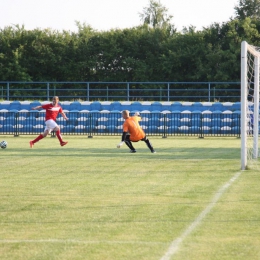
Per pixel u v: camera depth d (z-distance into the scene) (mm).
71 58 91125
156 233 12180
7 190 18062
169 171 23422
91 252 10734
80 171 23422
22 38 90562
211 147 38719
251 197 16625
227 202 15812
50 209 14883
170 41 91250
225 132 59656
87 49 91250
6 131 56406
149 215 14055
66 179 20797
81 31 95500
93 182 19984
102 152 33531
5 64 87562
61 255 10562
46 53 89375
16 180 20500
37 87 88125
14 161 27672
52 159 28797
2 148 36500
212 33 90000
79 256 10492
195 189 18234
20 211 14602
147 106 63406
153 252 10711
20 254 10656
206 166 25422
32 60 89250
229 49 86500
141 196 16875
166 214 14164
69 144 41438
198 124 59938
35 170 23766
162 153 32969
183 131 59750
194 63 87688
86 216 13953
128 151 34375
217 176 21719
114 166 25422
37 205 15445
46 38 91438
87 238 11789
